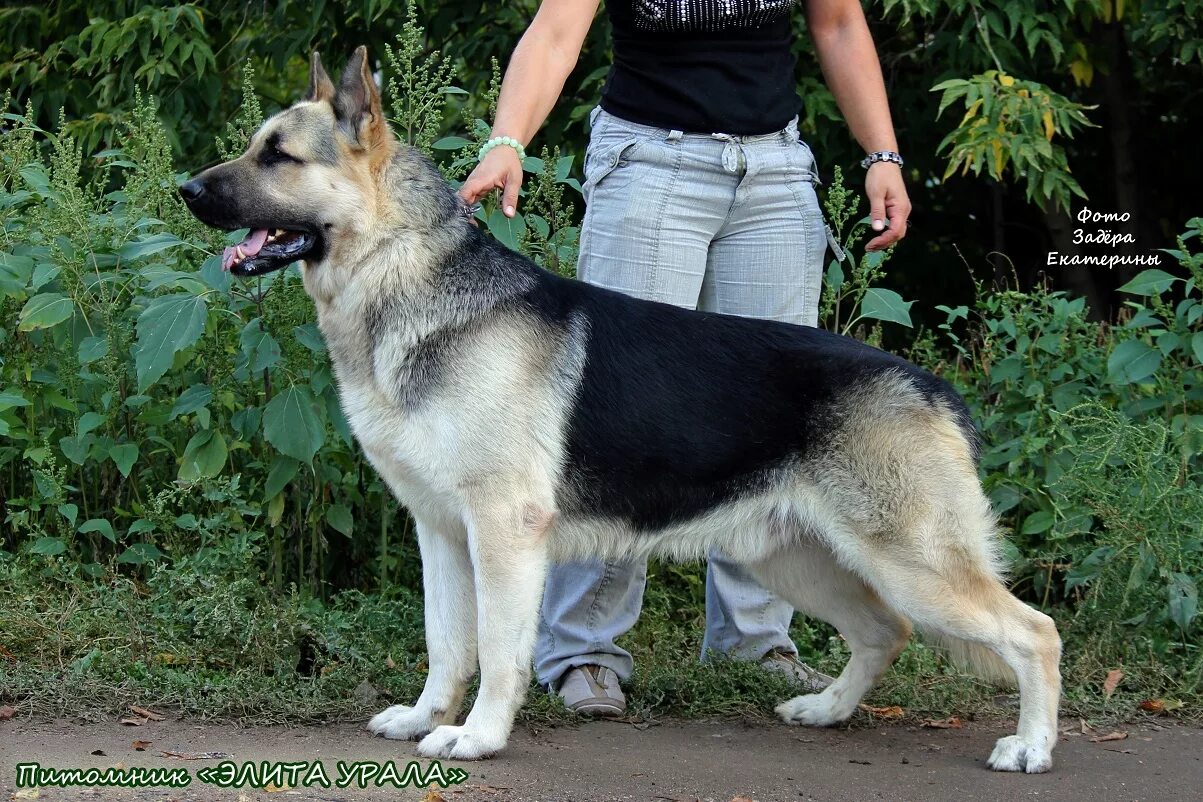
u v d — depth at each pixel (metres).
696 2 4.19
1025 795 3.53
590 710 4.27
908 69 8.84
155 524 4.95
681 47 4.25
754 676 4.54
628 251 4.31
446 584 3.92
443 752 3.71
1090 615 5.00
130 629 4.57
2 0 9.68
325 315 3.89
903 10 7.69
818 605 4.26
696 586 5.51
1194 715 4.44
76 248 4.96
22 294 4.90
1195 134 9.59
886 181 4.48
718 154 4.27
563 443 3.75
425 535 3.93
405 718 3.94
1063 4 7.78
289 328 4.80
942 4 8.20
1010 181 9.11
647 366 3.84
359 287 3.77
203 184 3.75
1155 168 9.72
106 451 4.91
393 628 4.86
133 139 6.10
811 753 3.96
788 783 3.61
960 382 5.95
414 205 3.79
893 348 8.84
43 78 9.00
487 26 8.51
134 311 5.05
